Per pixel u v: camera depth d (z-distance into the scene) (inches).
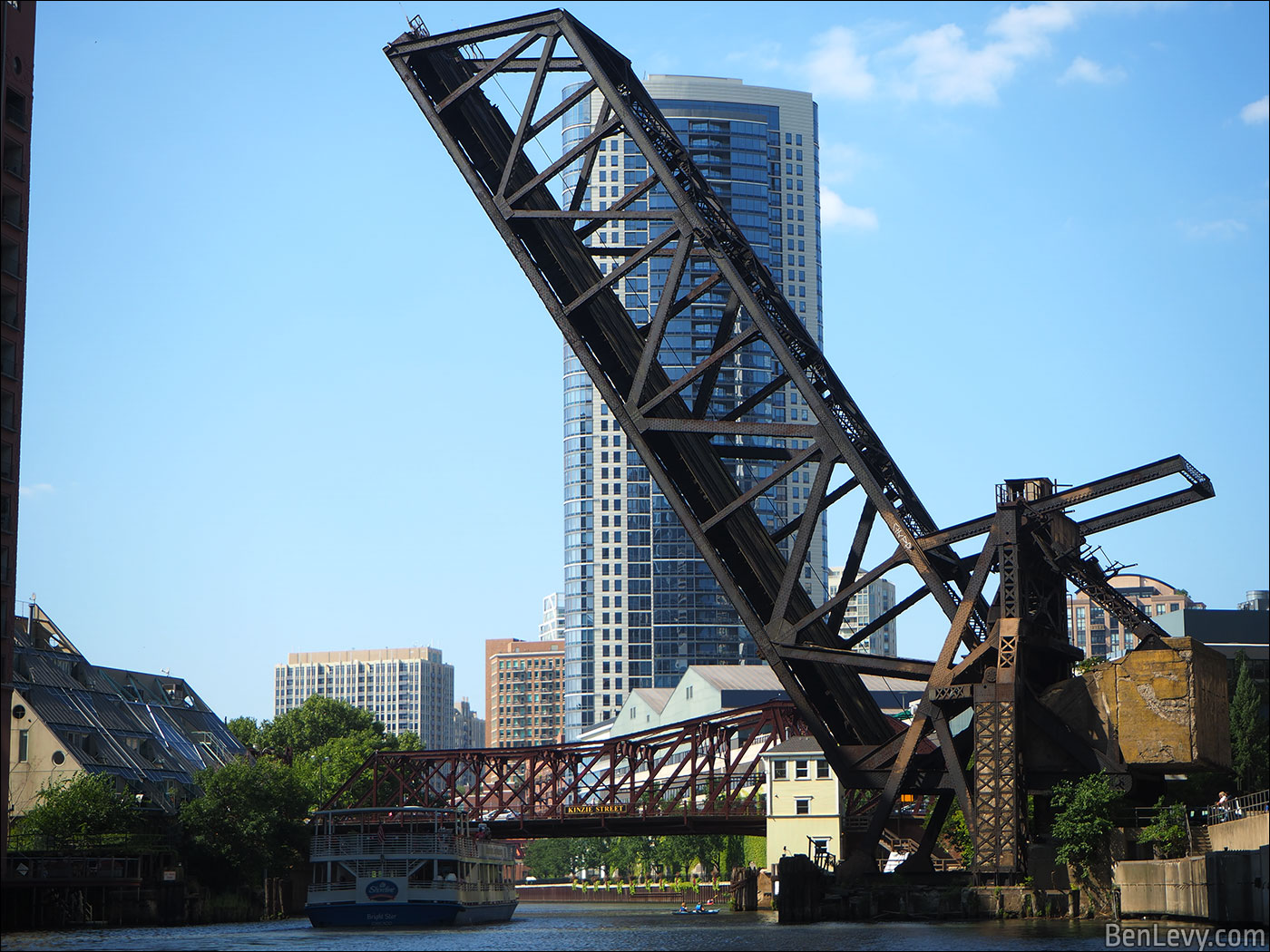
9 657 3275.1
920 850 3011.8
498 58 3034.0
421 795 4840.1
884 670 2881.4
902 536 2896.2
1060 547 2842.0
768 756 4478.3
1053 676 2972.4
